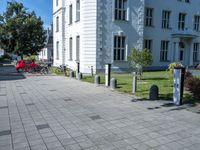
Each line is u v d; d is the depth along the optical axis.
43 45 41.31
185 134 5.57
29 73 22.86
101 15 21.70
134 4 23.33
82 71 22.61
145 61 15.84
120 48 23.12
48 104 8.74
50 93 11.09
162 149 4.76
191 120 6.64
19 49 38.78
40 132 5.74
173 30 29.08
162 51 28.56
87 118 6.89
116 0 22.55
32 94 10.85
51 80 16.62
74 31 25.08
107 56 22.33
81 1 22.55
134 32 23.58
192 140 5.22
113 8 22.20
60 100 9.45
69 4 26.64
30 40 39.19
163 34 28.22
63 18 29.31
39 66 23.72
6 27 37.72
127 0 22.86
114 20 22.31
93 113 7.43
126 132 5.71
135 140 5.22
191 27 31.09
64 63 29.66
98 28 21.69
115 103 8.82
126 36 23.12
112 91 11.48
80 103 8.88
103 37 22.00
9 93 11.14
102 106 8.36
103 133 5.66
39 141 5.18
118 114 7.29
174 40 28.88
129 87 12.47
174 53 29.28
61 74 21.42
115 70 22.66
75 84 14.30
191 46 30.56
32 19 38.66
